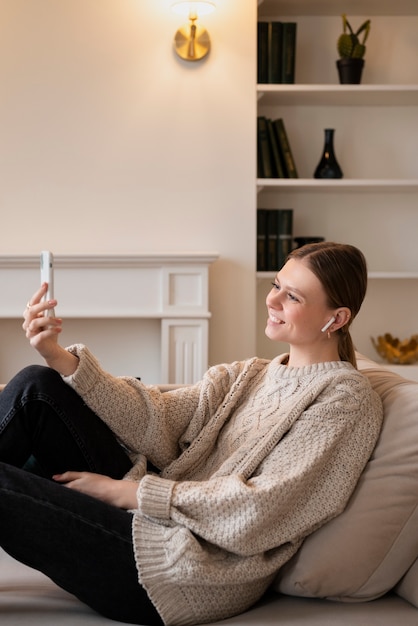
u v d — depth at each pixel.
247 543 1.54
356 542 1.59
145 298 3.73
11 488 1.55
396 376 1.93
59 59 3.78
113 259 3.67
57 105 3.79
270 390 1.81
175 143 3.82
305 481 1.58
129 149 3.82
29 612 1.58
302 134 4.08
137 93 3.80
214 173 3.83
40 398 1.73
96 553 1.55
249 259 3.86
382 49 4.06
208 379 1.95
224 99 3.81
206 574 1.52
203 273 3.72
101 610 1.58
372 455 1.66
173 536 1.55
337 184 3.83
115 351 3.97
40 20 3.76
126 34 3.78
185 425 1.94
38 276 3.72
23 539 1.55
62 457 1.76
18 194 3.81
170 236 3.85
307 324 1.76
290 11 3.98
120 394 1.85
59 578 1.57
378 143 4.11
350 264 1.76
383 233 4.14
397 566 1.59
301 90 3.78
